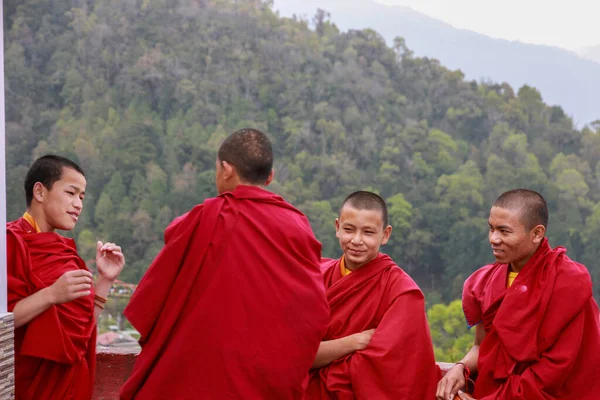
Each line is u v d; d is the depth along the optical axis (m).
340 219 2.71
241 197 2.44
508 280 2.71
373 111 71.00
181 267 2.37
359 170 66.88
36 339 2.47
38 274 2.56
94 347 2.70
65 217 2.68
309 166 64.88
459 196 62.09
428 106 75.31
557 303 2.53
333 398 2.59
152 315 2.35
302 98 70.69
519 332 2.53
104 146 63.03
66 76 67.31
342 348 2.56
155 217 58.41
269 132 68.56
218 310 2.30
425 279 59.94
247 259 2.34
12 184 59.88
